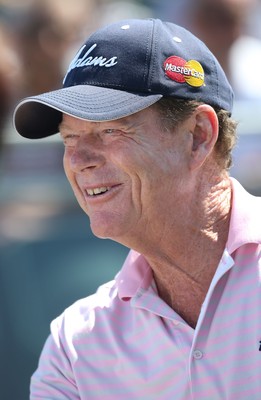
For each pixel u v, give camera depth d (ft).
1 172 44.14
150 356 26.53
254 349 25.25
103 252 44.57
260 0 55.77
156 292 27.27
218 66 26.71
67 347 27.68
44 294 43.96
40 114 26.94
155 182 25.52
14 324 43.68
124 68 25.44
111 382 27.12
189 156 25.96
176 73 25.59
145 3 64.49
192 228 26.22
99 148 25.52
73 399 27.96
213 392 25.48
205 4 51.26
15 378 43.68
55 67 48.65
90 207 26.13
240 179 46.70
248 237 25.77
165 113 25.54
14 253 43.88
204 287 26.50
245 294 25.62
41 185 44.80
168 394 26.27
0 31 46.88
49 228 44.37
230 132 26.86
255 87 51.83
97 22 55.57
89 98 25.22
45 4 49.55
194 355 25.54
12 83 43.96
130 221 25.84
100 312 27.58
